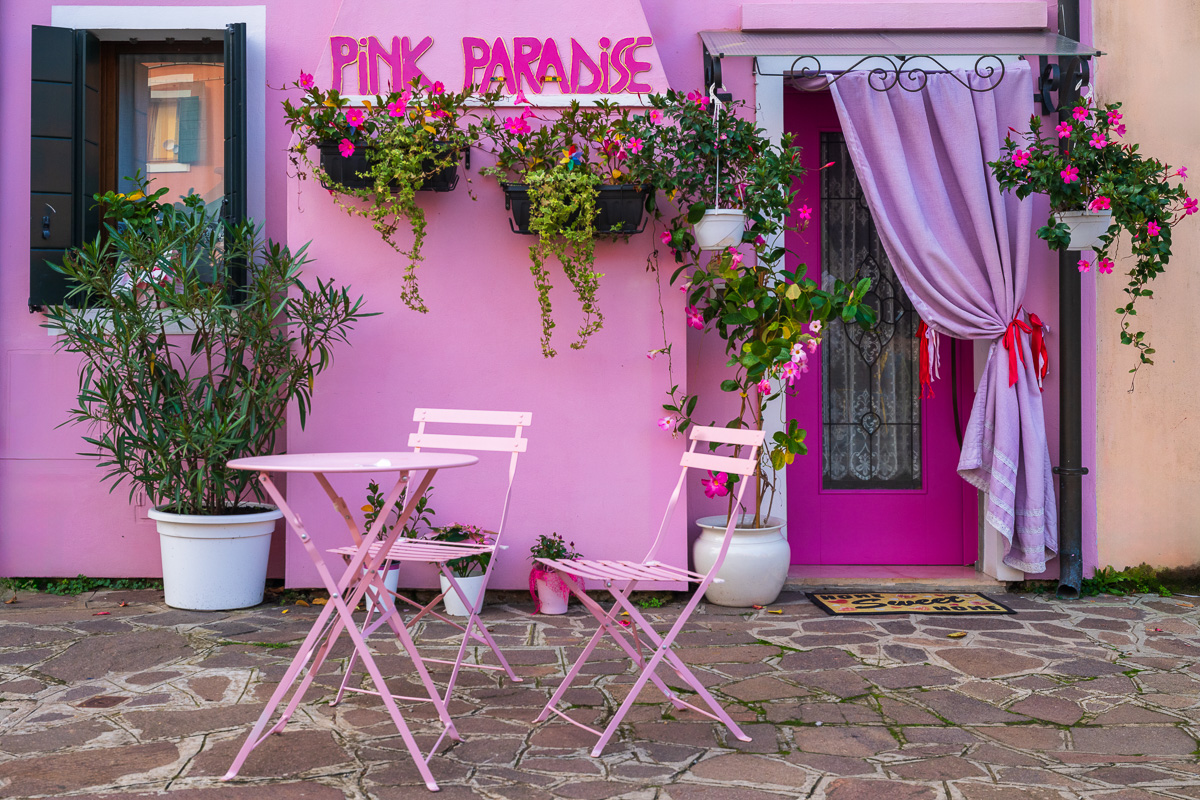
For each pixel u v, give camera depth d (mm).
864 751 2932
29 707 3240
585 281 4652
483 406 4891
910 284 5125
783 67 5137
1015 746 2980
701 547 4797
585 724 3156
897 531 5598
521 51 4844
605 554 4883
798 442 4574
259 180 5141
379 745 2947
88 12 5086
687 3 5234
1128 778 2729
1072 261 5105
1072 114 4652
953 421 5594
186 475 4566
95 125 5137
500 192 4879
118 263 4617
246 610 4602
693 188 4645
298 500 4828
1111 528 5246
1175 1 5238
